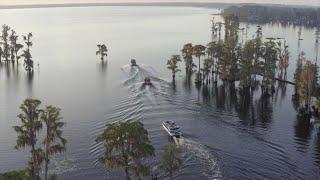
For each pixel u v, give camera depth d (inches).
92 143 4372.5
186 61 7731.3
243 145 4340.6
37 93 6722.4
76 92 6653.5
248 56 6983.3
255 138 4554.6
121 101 5974.4
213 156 4037.9
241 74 6776.6
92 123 5039.4
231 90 6732.3
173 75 7268.7
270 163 3934.5
